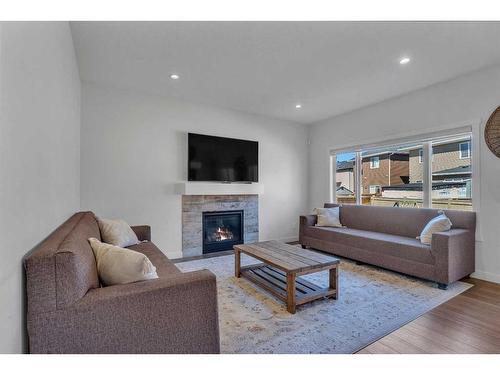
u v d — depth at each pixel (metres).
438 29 2.23
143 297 1.14
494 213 2.93
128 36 2.32
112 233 2.54
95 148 3.38
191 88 3.58
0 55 0.78
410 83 3.40
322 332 1.89
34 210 1.15
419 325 1.99
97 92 3.41
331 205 4.74
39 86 1.24
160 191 3.84
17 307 0.92
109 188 3.47
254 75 3.16
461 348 1.70
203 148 4.16
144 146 3.73
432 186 3.62
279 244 3.17
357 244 3.56
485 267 2.97
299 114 4.80
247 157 4.61
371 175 4.47
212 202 4.29
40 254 1.01
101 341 1.07
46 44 1.38
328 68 2.97
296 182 5.35
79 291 1.05
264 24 2.16
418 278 3.02
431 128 3.48
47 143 1.40
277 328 1.94
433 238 2.75
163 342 1.18
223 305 2.32
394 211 3.74
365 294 2.56
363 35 2.32
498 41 2.41
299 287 2.51
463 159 3.28
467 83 3.13
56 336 1.01
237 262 3.03
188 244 4.05
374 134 4.23
